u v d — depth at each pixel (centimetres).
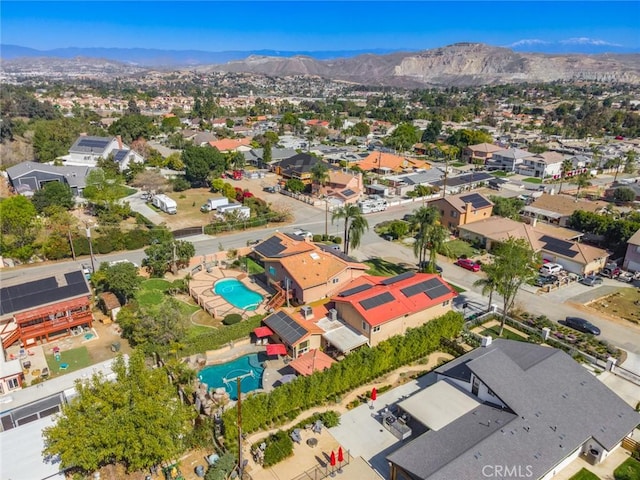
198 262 7331
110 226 8594
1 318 4897
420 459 3192
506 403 3591
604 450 3503
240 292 6481
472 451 3181
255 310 5912
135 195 11012
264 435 3844
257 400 3862
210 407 3991
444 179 12275
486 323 5778
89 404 3103
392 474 3334
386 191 11444
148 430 3080
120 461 3372
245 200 10212
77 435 2964
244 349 5091
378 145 18275
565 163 13500
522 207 9775
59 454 3127
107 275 5650
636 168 14862
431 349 5103
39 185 10456
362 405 4241
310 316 5334
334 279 6103
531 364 4084
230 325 5400
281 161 13412
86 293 5322
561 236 8269
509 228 8138
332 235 8738
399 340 4806
